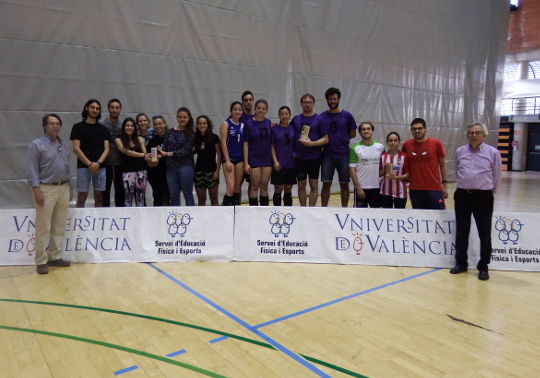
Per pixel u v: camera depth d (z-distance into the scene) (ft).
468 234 13.80
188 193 17.17
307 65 28.27
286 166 17.87
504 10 43.91
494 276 13.66
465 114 41.29
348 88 30.78
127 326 9.53
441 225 14.97
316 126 17.63
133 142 17.21
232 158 17.69
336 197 30.07
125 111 21.53
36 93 19.24
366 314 10.41
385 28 32.71
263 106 17.30
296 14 27.37
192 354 8.32
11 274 13.16
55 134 13.10
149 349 8.49
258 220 15.20
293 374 7.66
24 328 9.36
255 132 17.40
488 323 9.97
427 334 9.35
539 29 57.31
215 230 15.11
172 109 22.99
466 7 39.37
